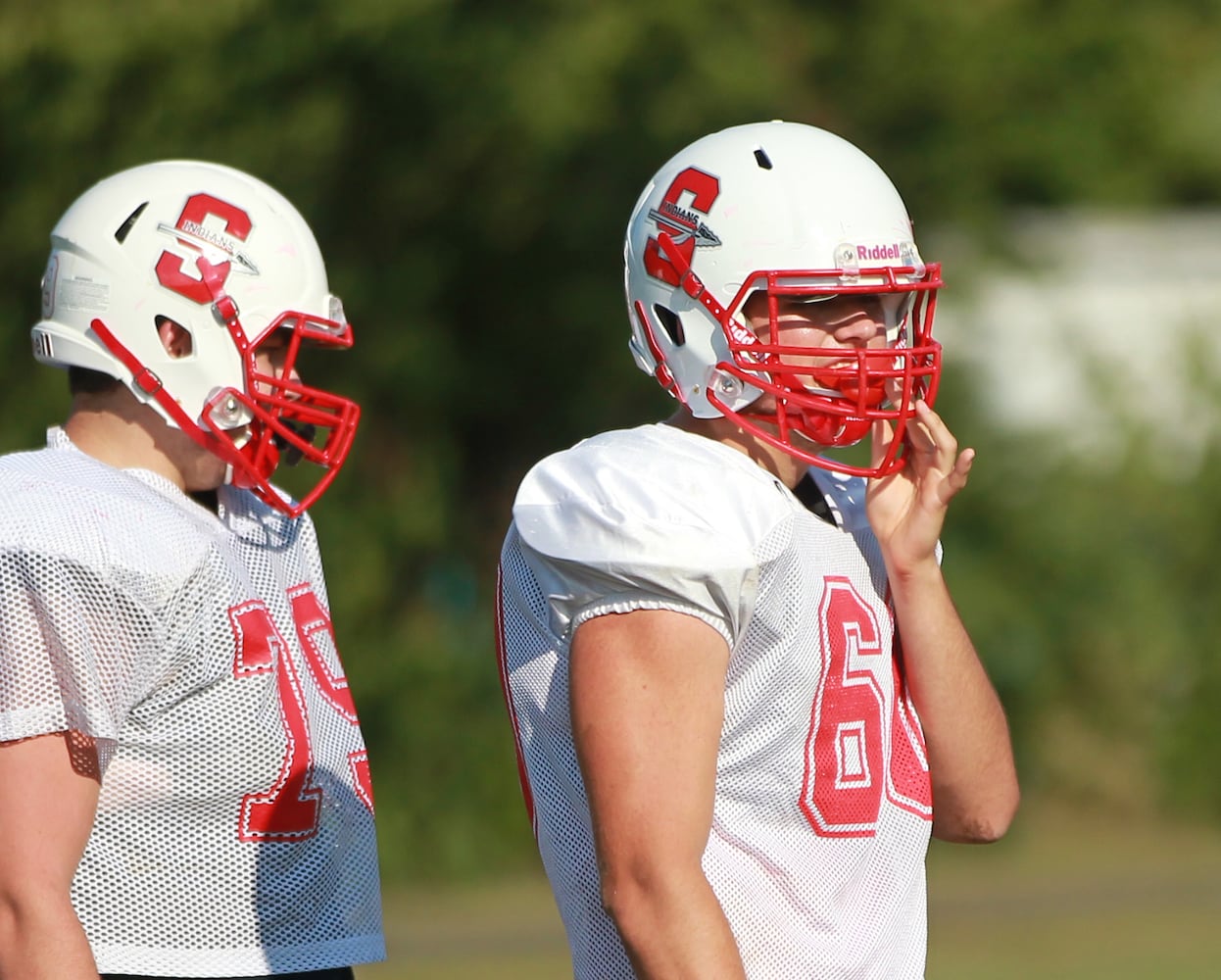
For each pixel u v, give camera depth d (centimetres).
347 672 4012
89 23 3516
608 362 4056
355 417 1050
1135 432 4512
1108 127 4569
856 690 884
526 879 3962
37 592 886
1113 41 4403
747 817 856
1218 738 4512
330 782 1019
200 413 1009
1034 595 4291
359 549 3994
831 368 902
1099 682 4556
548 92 3716
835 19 4025
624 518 815
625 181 3856
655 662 801
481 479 4309
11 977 854
